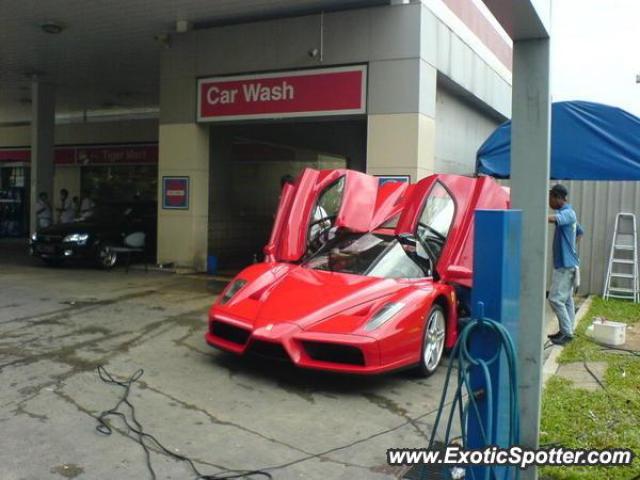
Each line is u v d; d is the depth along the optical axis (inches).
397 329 183.8
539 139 120.4
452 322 222.7
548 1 117.2
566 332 250.8
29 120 850.8
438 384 197.5
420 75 358.9
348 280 208.1
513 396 106.0
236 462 134.6
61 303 308.2
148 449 139.2
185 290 361.7
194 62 436.1
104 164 762.2
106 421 154.7
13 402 165.9
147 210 520.1
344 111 381.1
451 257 220.8
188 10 403.2
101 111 810.2
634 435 148.9
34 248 467.8
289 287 206.5
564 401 174.7
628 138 271.3
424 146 368.5
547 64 120.4
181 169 447.2
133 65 560.1
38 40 482.0
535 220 119.3
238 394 179.8
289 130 573.9
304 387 188.7
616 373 206.8
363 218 248.1
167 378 191.8
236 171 510.0
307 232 244.2
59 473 126.0
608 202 385.1
